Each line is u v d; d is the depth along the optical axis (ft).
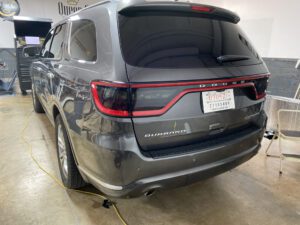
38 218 5.44
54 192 6.40
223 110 4.82
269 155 9.05
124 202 6.09
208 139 4.85
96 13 4.92
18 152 8.76
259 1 13.75
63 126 5.98
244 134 5.36
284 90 13.41
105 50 4.25
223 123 4.95
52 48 8.38
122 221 5.42
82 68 4.92
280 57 13.30
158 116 4.04
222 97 4.74
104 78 3.97
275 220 5.62
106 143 3.92
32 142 9.70
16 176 7.14
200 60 4.47
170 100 4.09
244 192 6.70
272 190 6.82
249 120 5.63
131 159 3.91
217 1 16.26
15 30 20.15
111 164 3.96
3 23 24.64
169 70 4.04
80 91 4.67
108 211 5.73
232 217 5.67
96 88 4.08
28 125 11.82
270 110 11.14
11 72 25.88
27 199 6.10
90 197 6.23
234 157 5.13
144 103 3.90
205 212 5.82
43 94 9.00
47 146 9.33
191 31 4.69
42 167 7.70
